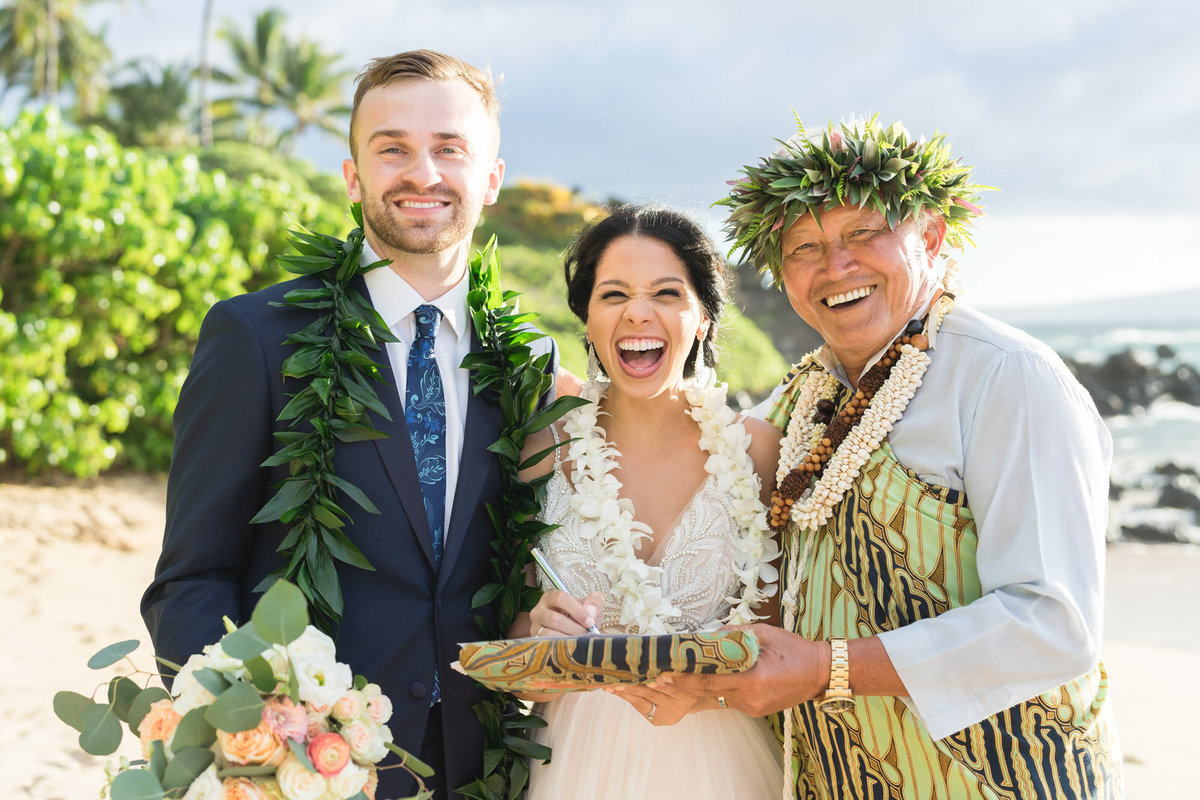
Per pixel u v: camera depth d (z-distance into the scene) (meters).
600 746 2.54
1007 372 2.19
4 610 6.30
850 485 2.36
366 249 2.60
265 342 2.42
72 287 9.21
